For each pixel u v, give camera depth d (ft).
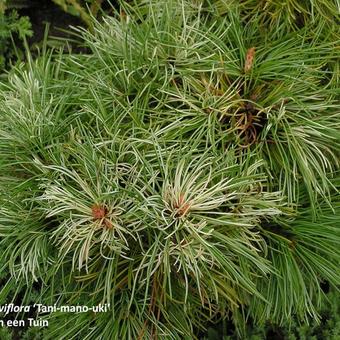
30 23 2.84
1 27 2.82
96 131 2.30
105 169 2.17
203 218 2.14
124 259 2.24
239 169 2.19
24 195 2.27
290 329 2.46
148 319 2.28
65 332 2.27
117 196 2.17
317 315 2.34
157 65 2.28
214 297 2.30
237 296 2.26
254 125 2.34
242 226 2.19
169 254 2.13
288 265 2.24
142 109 2.27
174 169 2.22
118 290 2.30
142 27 2.38
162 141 2.22
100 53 2.41
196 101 2.28
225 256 2.16
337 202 2.31
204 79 2.31
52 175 2.23
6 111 2.35
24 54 2.93
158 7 2.45
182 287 2.28
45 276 2.32
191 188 2.16
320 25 2.38
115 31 2.42
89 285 2.31
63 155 2.22
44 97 2.36
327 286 2.60
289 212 2.24
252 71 2.31
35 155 2.28
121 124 2.27
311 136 2.30
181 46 2.33
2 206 2.27
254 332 2.49
